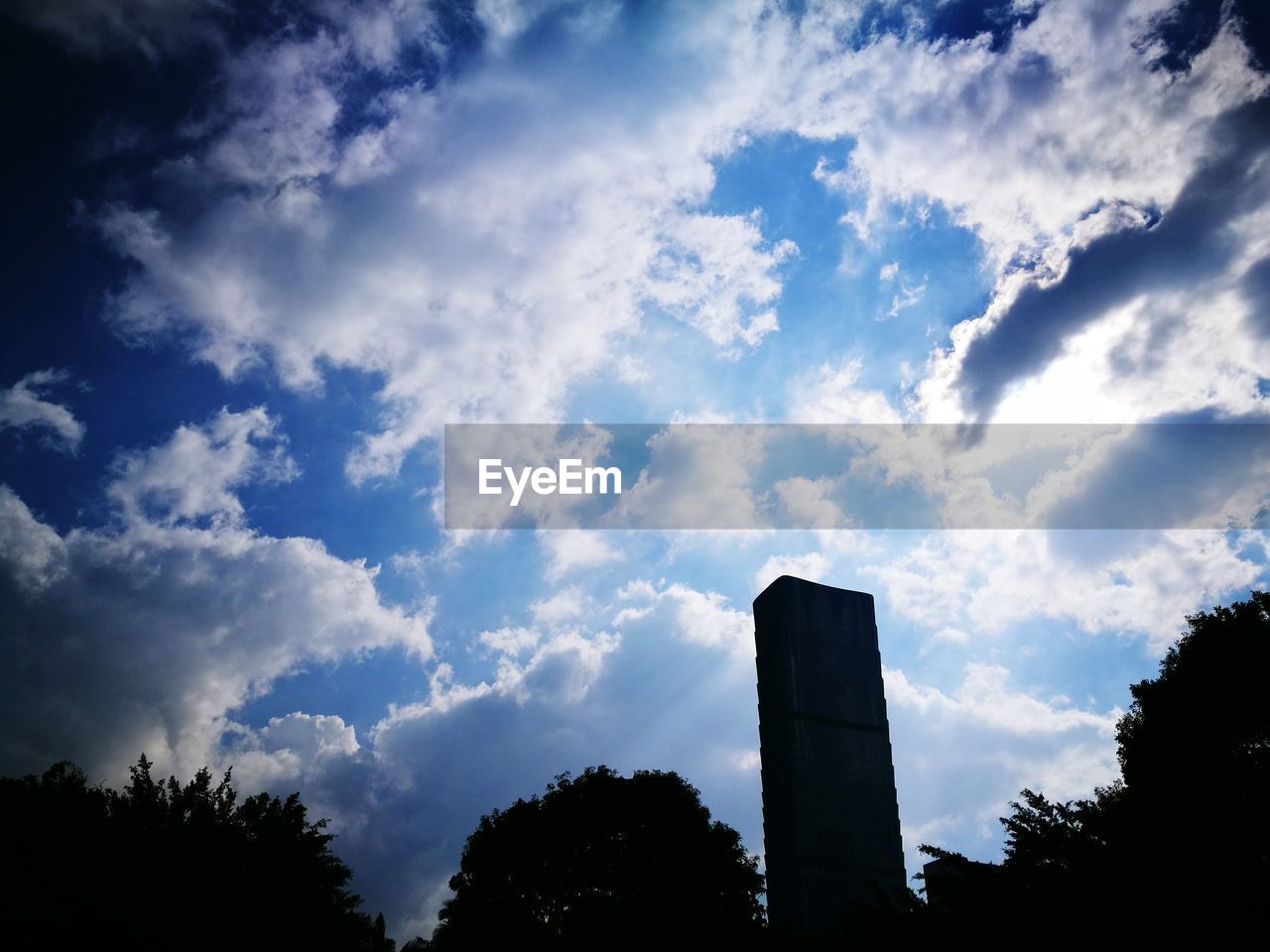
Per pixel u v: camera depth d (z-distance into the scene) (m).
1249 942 12.34
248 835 28.53
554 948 52.66
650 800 59.75
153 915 24.81
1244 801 13.25
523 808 60.91
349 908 30.47
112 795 27.41
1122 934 12.95
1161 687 41.56
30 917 22.89
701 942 49.06
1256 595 41.78
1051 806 14.61
